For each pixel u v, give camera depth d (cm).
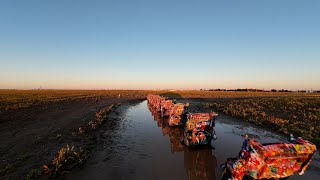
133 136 1287
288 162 495
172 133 1373
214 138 1053
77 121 1745
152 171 754
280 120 1770
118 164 820
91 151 980
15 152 938
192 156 916
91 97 5291
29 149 984
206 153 957
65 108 2712
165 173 739
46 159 854
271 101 3875
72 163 816
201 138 1041
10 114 2023
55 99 4022
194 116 1038
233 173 523
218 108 2903
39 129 1413
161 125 1667
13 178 687
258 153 478
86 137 1235
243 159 512
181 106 1586
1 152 934
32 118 1850
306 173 734
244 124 1723
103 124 1688
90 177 702
